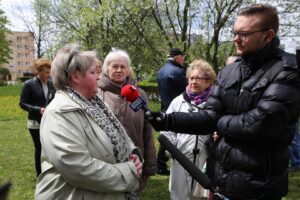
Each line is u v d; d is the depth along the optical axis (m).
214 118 2.16
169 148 2.13
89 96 2.14
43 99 4.91
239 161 1.95
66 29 19.83
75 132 1.94
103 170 1.96
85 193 1.98
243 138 1.91
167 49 14.95
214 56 13.88
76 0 17.03
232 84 2.06
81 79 2.08
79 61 2.06
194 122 2.17
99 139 2.00
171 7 14.45
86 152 1.94
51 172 2.00
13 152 7.22
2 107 15.92
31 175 5.66
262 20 1.95
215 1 13.42
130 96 2.18
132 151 2.26
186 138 3.34
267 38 1.98
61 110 1.95
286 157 2.00
